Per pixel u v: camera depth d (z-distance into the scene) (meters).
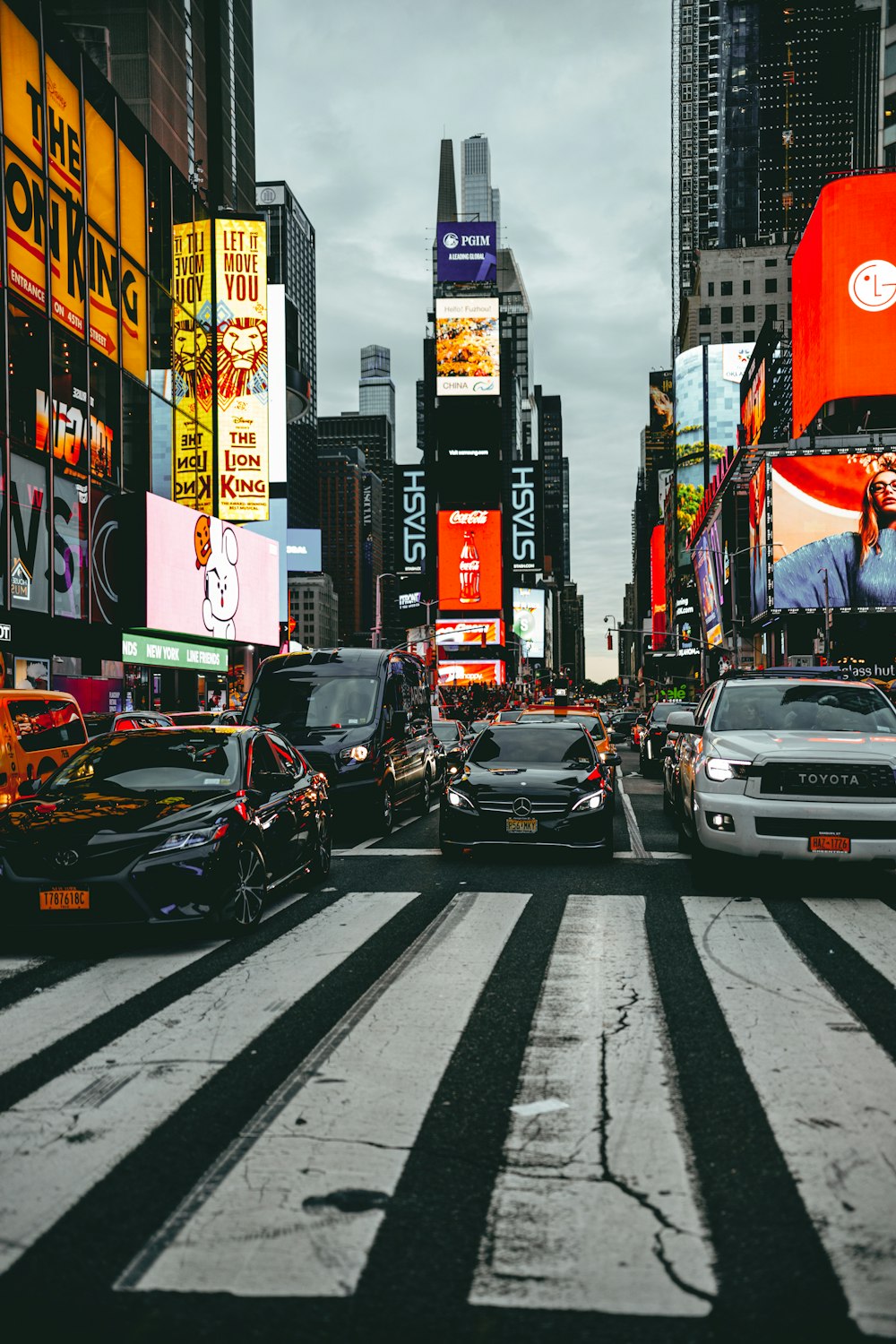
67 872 6.62
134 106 67.50
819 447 47.50
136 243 35.66
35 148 28.28
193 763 8.23
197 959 6.61
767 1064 4.49
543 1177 3.40
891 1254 2.89
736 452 55.41
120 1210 3.18
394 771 14.52
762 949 6.73
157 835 6.89
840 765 8.44
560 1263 2.86
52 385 29.23
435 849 12.08
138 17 68.12
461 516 151.38
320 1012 5.36
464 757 12.34
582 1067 4.47
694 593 103.75
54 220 29.44
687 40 171.50
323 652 15.42
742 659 60.50
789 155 156.12
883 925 7.50
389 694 15.07
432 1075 4.38
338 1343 2.51
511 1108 4.01
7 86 26.75
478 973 6.15
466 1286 2.75
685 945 6.85
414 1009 5.39
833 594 46.00
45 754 11.32
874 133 155.00
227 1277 2.80
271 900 8.81
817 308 52.09
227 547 43.16
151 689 37.47
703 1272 2.81
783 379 64.81
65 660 30.12
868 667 46.44
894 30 75.50
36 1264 2.86
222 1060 4.59
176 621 37.47
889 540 45.72
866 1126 3.80
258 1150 3.61
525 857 11.27
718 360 106.31
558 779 10.84
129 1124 3.86
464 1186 3.33
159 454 37.62
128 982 6.02
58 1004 5.56
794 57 156.12
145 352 36.34
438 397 153.38
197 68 78.19
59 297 29.72
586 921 7.70
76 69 30.97
